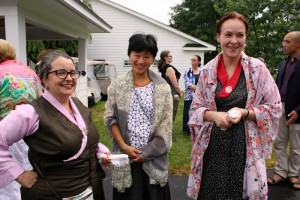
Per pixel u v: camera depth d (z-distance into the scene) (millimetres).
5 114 2514
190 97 6410
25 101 2545
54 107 1678
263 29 8836
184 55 18297
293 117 3521
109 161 1908
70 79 1689
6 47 2697
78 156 1701
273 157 4945
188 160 4816
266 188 1974
